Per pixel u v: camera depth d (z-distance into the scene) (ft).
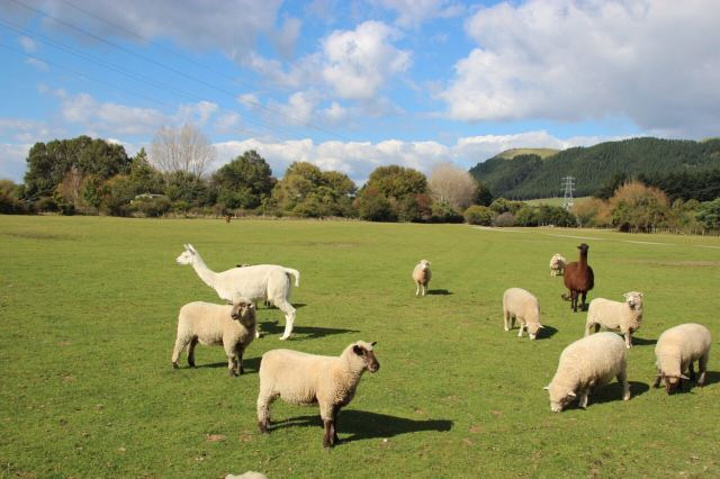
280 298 45.96
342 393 24.80
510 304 49.80
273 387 26.30
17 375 34.04
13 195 262.26
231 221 268.00
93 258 92.63
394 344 45.37
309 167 426.51
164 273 79.25
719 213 286.25
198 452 24.52
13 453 23.81
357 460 24.31
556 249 155.12
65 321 48.60
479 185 485.56
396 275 88.58
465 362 40.45
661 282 87.76
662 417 30.37
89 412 28.63
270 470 23.18
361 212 349.41
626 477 23.61
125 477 22.22
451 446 26.02
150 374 35.14
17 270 75.87
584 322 56.13
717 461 25.12
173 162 387.34
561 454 25.53
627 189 347.36
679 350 34.19
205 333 35.19
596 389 35.27
